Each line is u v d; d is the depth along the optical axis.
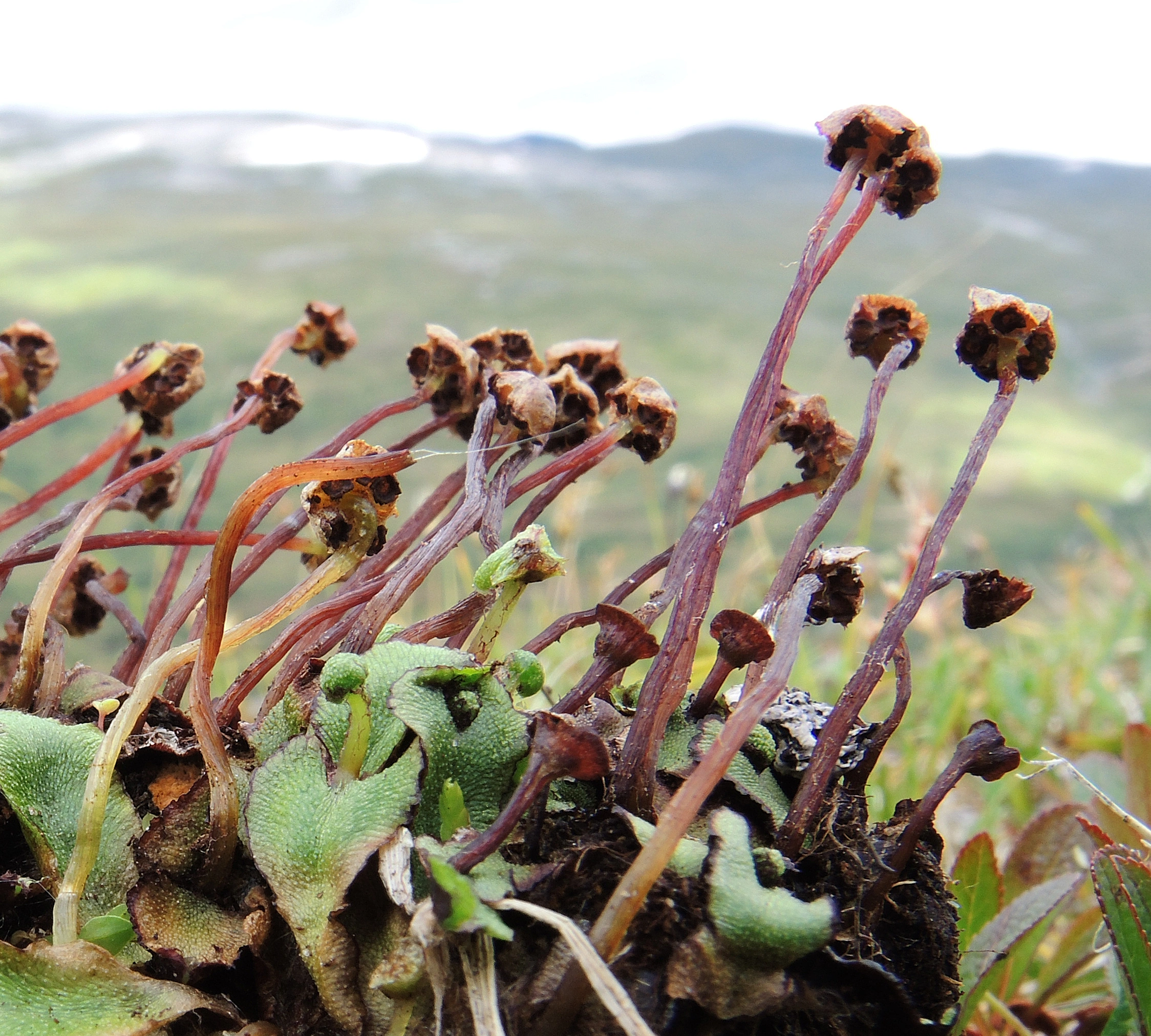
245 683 0.07
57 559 0.07
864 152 0.07
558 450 0.08
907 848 0.06
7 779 0.06
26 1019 0.06
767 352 0.07
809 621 0.07
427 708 0.06
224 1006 0.06
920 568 0.07
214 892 0.06
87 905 0.06
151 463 0.08
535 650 0.08
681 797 0.05
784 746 0.07
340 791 0.06
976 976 0.08
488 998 0.05
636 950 0.06
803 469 0.08
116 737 0.06
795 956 0.05
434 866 0.05
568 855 0.06
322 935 0.06
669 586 0.07
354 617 0.07
